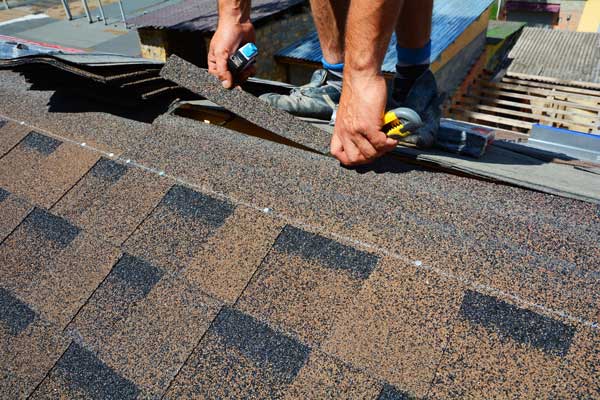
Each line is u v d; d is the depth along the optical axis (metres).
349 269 1.68
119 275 1.90
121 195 2.19
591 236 1.65
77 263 1.99
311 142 2.13
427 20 2.31
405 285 1.59
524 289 1.51
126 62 2.76
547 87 11.58
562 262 1.57
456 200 1.87
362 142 1.81
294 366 1.51
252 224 1.90
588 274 1.52
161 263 1.88
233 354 1.59
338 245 1.75
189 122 2.54
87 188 2.29
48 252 2.07
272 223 1.88
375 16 1.57
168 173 2.23
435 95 2.40
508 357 1.38
